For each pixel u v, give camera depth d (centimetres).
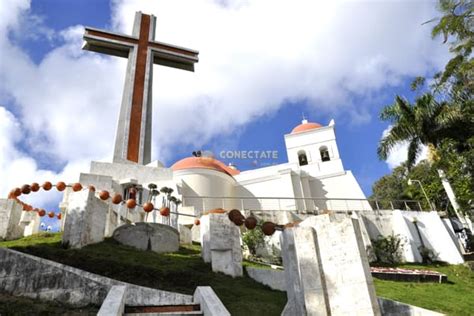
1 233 1642
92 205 1544
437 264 2353
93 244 1506
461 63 2238
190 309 905
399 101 2602
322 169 3647
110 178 2383
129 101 2931
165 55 3234
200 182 3073
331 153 3791
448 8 2144
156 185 2366
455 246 2403
